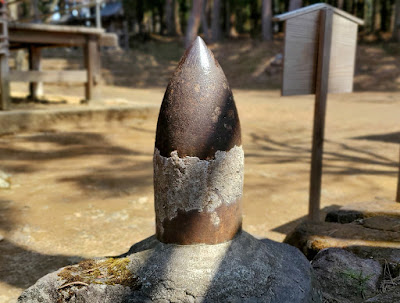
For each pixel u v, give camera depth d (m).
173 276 0.97
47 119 4.28
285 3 16.56
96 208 2.19
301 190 2.53
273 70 11.38
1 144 3.62
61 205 2.22
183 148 0.99
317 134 1.88
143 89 10.45
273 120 5.39
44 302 1.00
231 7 16.17
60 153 3.43
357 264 1.30
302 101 7.42
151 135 4.30
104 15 17.12
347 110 6.32
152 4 17.55
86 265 1.09
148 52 15.24
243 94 9.09
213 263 0.98
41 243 1.76
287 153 3.59
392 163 3.22
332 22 1.82
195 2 9.65
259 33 16.47
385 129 4.75
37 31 4.77
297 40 1.77
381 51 11.50
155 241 1.09
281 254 1.13
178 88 1.00
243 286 0.96
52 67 12.14
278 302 0.95
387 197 2.40
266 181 2.72
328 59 1.83
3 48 4.36
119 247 1.73
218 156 0.99
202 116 0.98
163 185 1.03
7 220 1.99
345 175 2.88
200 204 1.00
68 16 16.84
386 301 1.10
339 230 1.55
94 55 5.29
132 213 2.13
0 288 1.40
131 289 0.97
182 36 17.78
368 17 15.54
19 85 9.49
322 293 1.18
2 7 4.34
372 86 9.62
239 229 1.09
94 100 5.34
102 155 3.41
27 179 2.69
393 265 1.29
